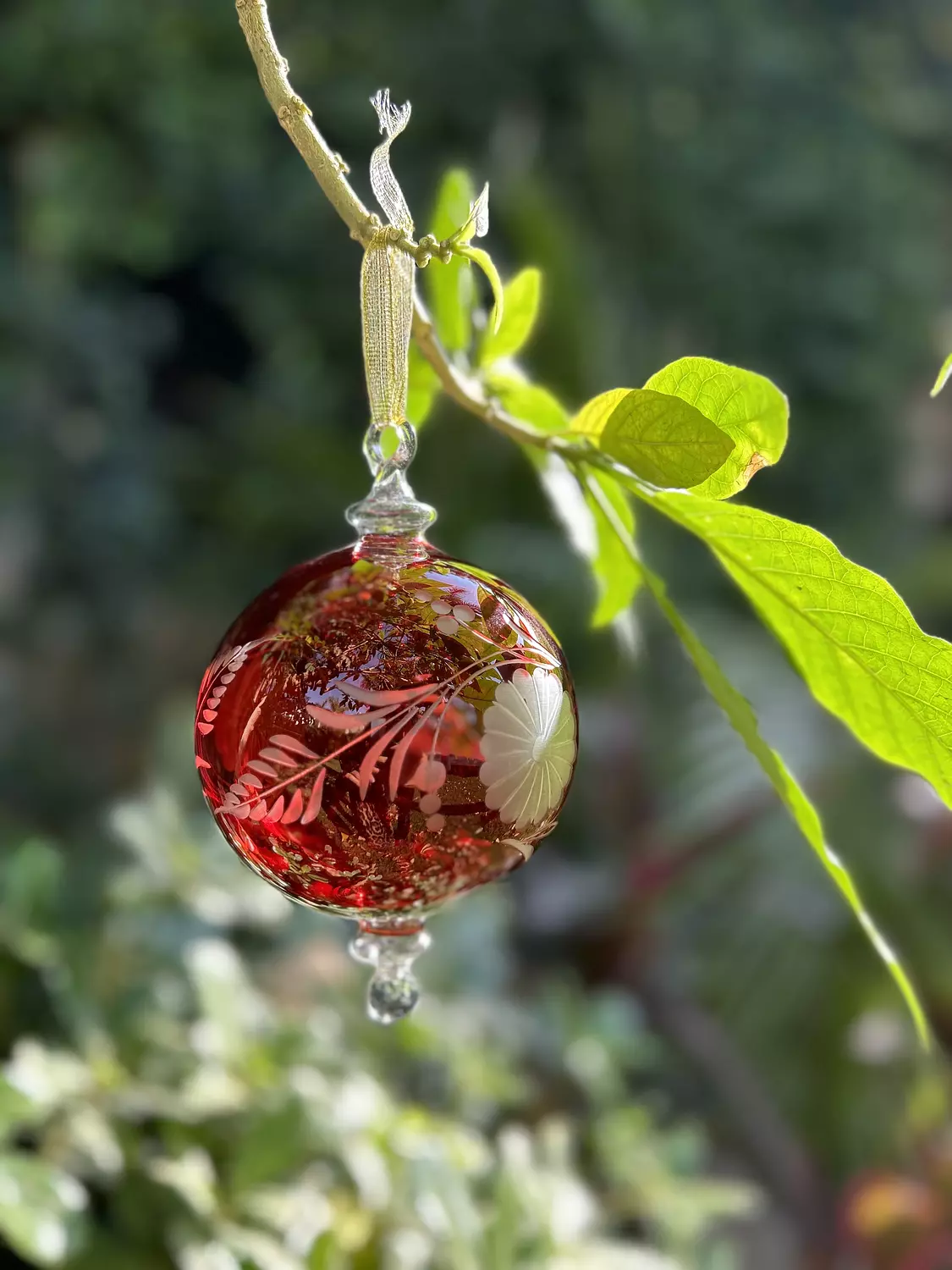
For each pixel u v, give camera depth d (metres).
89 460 1.56
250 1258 0.39
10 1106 0.39
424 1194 0.41
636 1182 0.53
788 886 1.21
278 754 0.24
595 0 1.65
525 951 1.11
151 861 0.53
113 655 1.61
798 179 1.80
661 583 0.28
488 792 0.24
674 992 1.13
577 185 1.71
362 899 0.25
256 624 0.25
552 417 0.32
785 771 0.27
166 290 1.71
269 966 0.58
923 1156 0.81
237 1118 0.43
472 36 1.64
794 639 0.27
